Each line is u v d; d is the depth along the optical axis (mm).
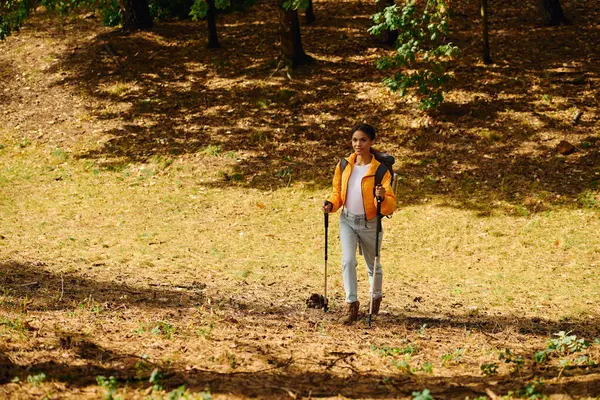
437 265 10102
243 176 13617
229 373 4426
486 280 9297
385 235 11352
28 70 18453
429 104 14219
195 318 6254
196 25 20344
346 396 4074
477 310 7691
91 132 15547
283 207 12516
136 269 9102
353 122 15039
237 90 16562
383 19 14312
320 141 14562
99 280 8094
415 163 13609
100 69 18047
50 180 13734
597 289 8773
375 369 4738
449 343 5805
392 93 15719
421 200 12469
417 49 13727
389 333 6113
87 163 14359
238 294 7895
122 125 15688
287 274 9320
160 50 18719
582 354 5254
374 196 6156
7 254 9430
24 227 11375
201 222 11922
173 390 3881
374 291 6668
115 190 13273
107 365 4484
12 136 15633
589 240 10773
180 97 16578
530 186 12570
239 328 5941
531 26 18469
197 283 8344
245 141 14711
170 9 21000
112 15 20234
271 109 15734
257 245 10898
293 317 6766
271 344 5340
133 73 17734
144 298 7156
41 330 5234
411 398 4016
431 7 13898
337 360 4945
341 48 17969
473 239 11086
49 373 4199
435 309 7707
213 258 10094
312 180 13352
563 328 6809
